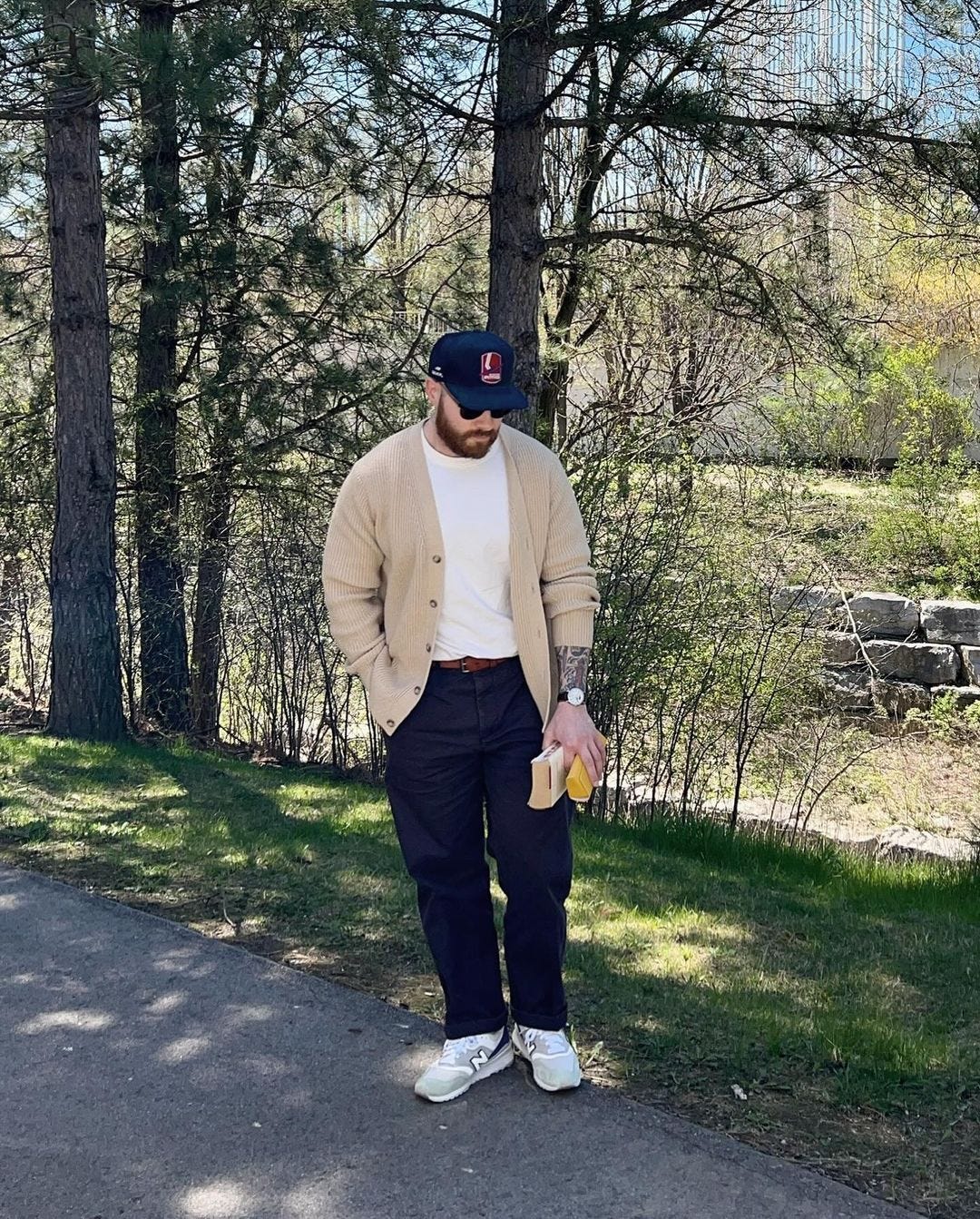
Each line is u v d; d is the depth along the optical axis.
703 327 11.26
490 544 2.97
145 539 9.94
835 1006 3.86
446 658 3.02
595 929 4.60
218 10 8.20
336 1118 3.05
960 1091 3.24
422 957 4.14
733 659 8.58
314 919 4.51
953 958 4.43
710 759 8.86
